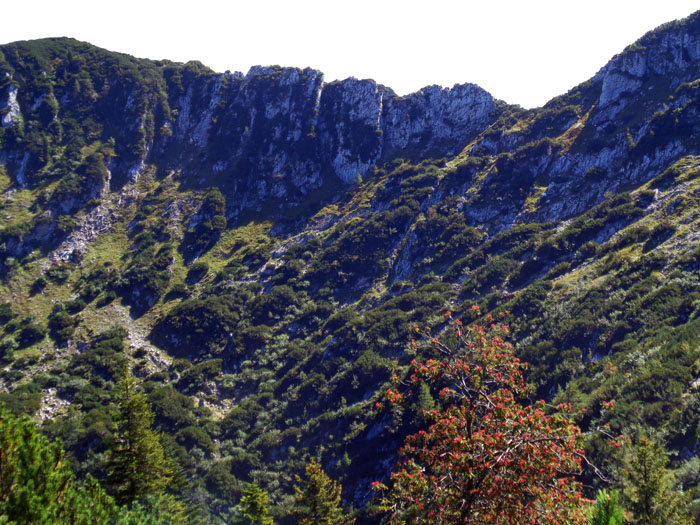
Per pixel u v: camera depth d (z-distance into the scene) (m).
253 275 126.25
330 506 42.03
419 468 14.92
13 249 118.31
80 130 154.12
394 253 125.38
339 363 91.31
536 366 68.06
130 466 36.75
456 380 16.48
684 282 66.81
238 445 79.31
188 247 134.88
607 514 16.05
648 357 55.69
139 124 162.62
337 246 130.25
